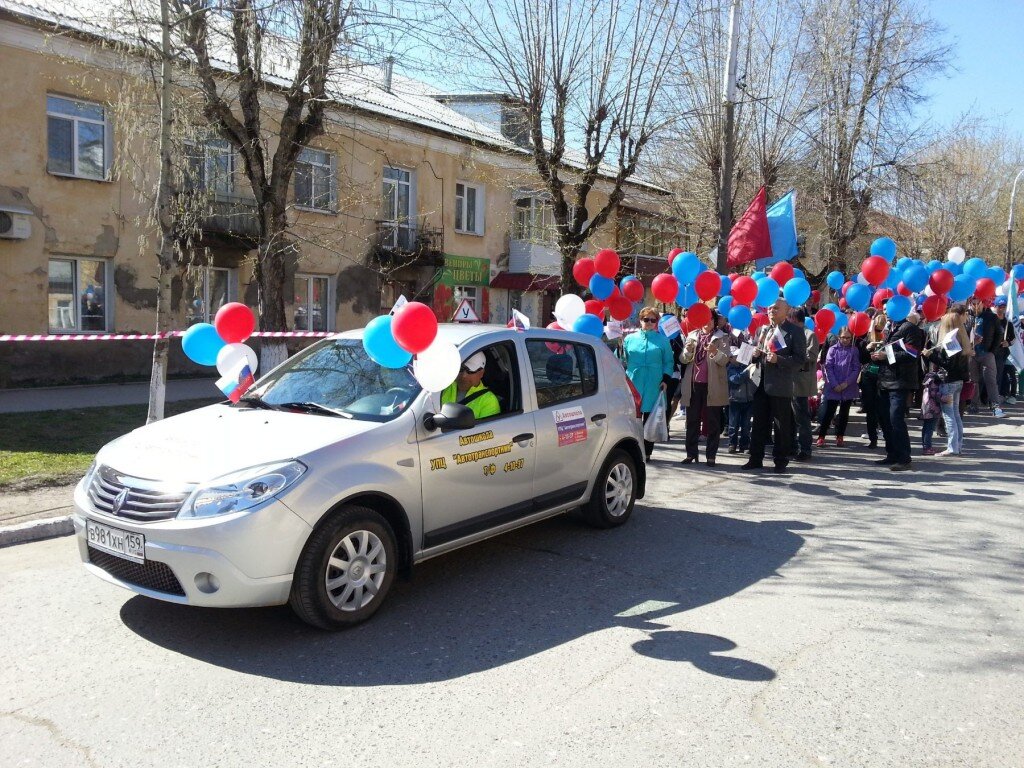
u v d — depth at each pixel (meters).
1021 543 6.26
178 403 13.32
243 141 10.70
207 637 4.27
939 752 3.21
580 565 5.60
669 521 6.85
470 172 24.17
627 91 13.51
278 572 4.00
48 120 15.23
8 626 4.39
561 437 5.77
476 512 5.09
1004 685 3.82
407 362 4.88
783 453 9.05
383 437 4.52
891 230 23.00
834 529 6.64
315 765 3.08
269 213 11.16
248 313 6.02
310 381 5.26
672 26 13.42
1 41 14.27
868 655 4.14
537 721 3.42
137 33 8.73
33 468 7.66
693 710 3.53
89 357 16.16
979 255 36.41
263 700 3.60
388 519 4.66
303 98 10.86
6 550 5.73
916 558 5.84
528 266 25.52
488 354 5.41
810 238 23.22
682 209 20.73
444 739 3.27
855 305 10.34
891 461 9.49
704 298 8.59
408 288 23.05
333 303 21.02
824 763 3.12
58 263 15.77
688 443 9.55
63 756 3.14
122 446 4.54
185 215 10.31
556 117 13.43
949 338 9.84
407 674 3.87
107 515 4.13
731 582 5.28
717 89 17.16
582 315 7.82
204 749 3.19
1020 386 16.44
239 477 4.00
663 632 4.42
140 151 15.64
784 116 19.09
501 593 5.02
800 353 8.84
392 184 22.17
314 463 4.18
